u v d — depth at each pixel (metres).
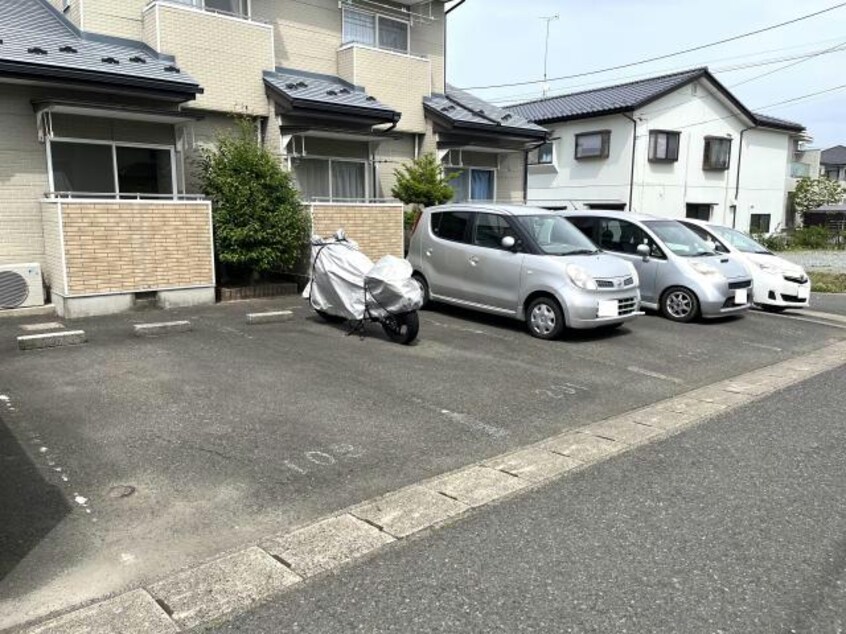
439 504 3.50
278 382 5.56
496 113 14.55
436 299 9.00
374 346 6.98
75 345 6.60
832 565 2.95
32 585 2.69
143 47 9.70
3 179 8.25
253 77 10.51
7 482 3.61
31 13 9.77
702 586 2.77
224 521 3.26
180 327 7.31
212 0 10.54
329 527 3.22
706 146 23.73
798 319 9.85
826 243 27.64
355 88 11.97
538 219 8.33
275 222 9.20
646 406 5.40
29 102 8.35
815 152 37.03
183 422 4.56
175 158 9.71
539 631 2.47
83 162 8.89
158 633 2.42
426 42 14.11
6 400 4.92
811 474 3.98
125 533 3.12
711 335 8.25
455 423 4.79
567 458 4.19
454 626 2.49
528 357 6.79
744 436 4.66
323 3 12.03
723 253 9.92
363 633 2.44
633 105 20.88
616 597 2.69
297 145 11.18
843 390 5.93
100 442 4.18
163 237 8.48
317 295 7.77
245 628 2.46
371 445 4.30
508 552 3.03
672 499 3.61
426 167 12.15
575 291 7.37
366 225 10.62
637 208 21.83
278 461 3.99
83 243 7.86
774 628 2.50
